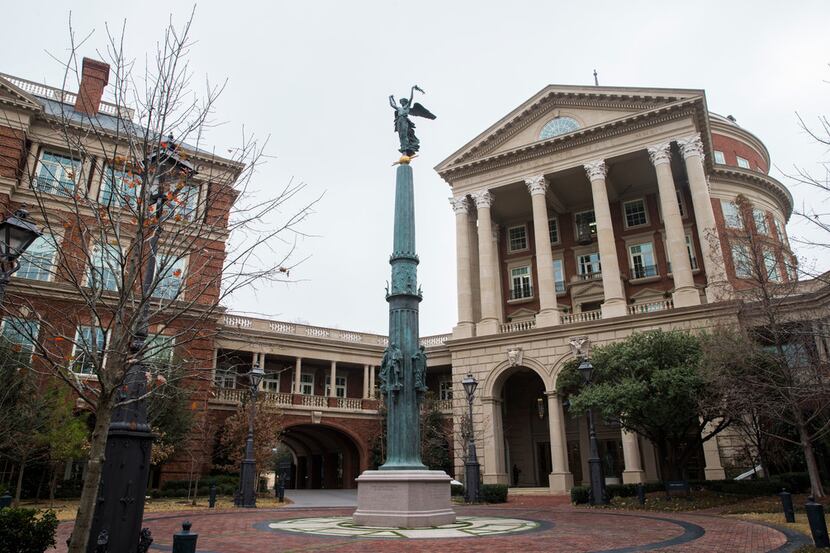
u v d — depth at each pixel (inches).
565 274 1667.1
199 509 859.4
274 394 1423.5
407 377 601.0
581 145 1464.1
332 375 1596.9
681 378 811.4
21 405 810.8
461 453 1360.7
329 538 466.0
